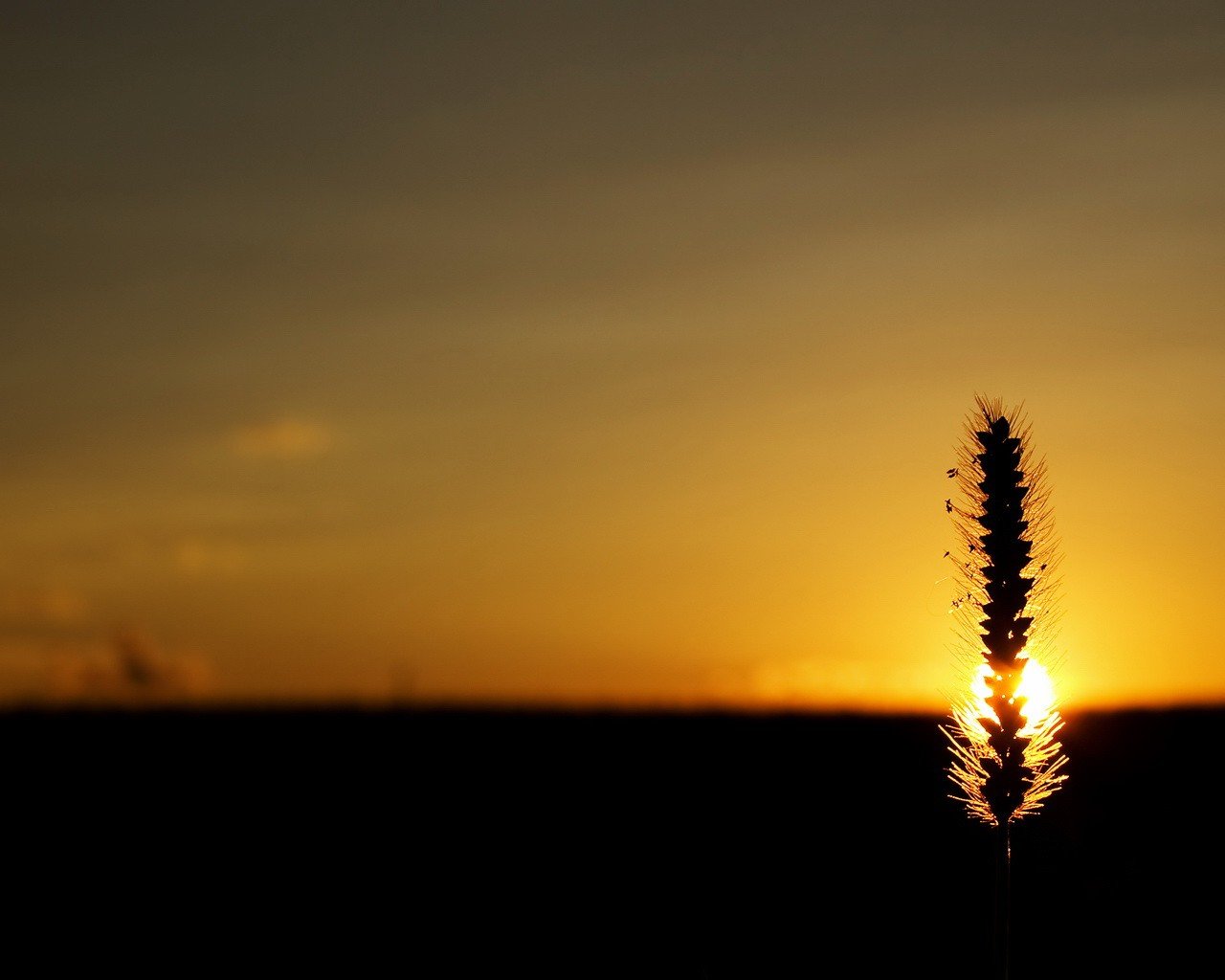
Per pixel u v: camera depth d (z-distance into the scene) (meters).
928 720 31.56
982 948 13.02
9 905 20.88
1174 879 14.75
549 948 15.44
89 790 30.97
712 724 35.78
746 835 21.59
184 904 20.69
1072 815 17.56
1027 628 7.05
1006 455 7.22
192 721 39.84
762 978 12.53
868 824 20.31
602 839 23.81
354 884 21.72
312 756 34.75
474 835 25.95
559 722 39.03
